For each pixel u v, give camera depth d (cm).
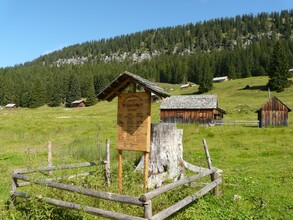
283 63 10331
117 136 962
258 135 2811
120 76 924
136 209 757
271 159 1819
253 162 1738
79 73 19700
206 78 12331
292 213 891
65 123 4734
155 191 652
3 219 773
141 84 898
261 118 4566
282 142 2409
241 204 938
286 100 8331
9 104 14600
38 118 6297
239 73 16725
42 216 746
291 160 1759
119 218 645
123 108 956
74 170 1338
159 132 1252
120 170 959
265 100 8738
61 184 784
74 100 14538
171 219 763
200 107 5275
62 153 1966
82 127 3941
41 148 2369
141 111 918
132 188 957
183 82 19100
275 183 1216
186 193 916
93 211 691
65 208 766
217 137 2775
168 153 1238
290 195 1055
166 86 17925
